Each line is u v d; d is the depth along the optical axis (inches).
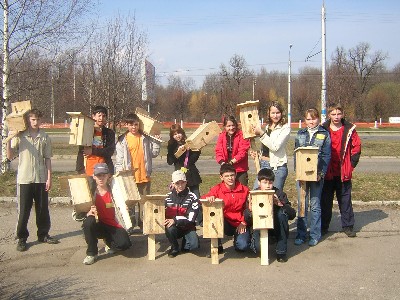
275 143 249.4
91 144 267.3
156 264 230.2
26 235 255.1
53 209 343.9
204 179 437.4
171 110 2063.2
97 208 240.4
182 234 245.0
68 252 250.4
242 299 186.2
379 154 730.8
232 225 244.1
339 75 1678.2
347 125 271.4
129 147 276.1
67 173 496.7
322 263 228.8
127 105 609.3
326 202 273.7
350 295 189.5
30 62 465.1
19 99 478.9
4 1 439.2
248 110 261.9
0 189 395.5
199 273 217.0
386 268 220.2
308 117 262.8
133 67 622.8
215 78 2274.9
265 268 223.0
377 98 2026.3
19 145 257.1
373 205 339.6
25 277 214.2
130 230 283.4
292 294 191.0
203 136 273.9
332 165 269.0
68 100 619.2
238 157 264.8
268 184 232.8
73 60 525.7
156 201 234.8
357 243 258.8
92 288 199.6
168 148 294.0
